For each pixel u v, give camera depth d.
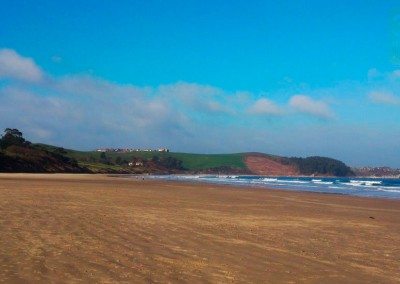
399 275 7.75
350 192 50.53
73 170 138.38
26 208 16.38
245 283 6.78
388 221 18.31
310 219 17.67
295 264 8.38
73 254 8.27
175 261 8.17
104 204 20.47
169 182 67.69
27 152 125.00
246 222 15.45
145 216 15.80
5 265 7.07
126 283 6.40
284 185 72.69
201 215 17.34
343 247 10.70
